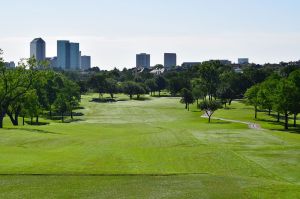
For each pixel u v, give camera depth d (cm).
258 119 11700
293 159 4325
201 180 3053
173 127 8612
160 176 3194
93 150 4703
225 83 19462
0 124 8088
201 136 6731
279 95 9356
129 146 5306
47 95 13012
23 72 8319
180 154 4447
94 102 18488
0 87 8100
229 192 2689
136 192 2669
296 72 10656
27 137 5712
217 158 4219
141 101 19038
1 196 2530
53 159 3828
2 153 4081
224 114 13150
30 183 2858
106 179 3045
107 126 8731
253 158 4381
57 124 8931
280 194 2666
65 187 2767
